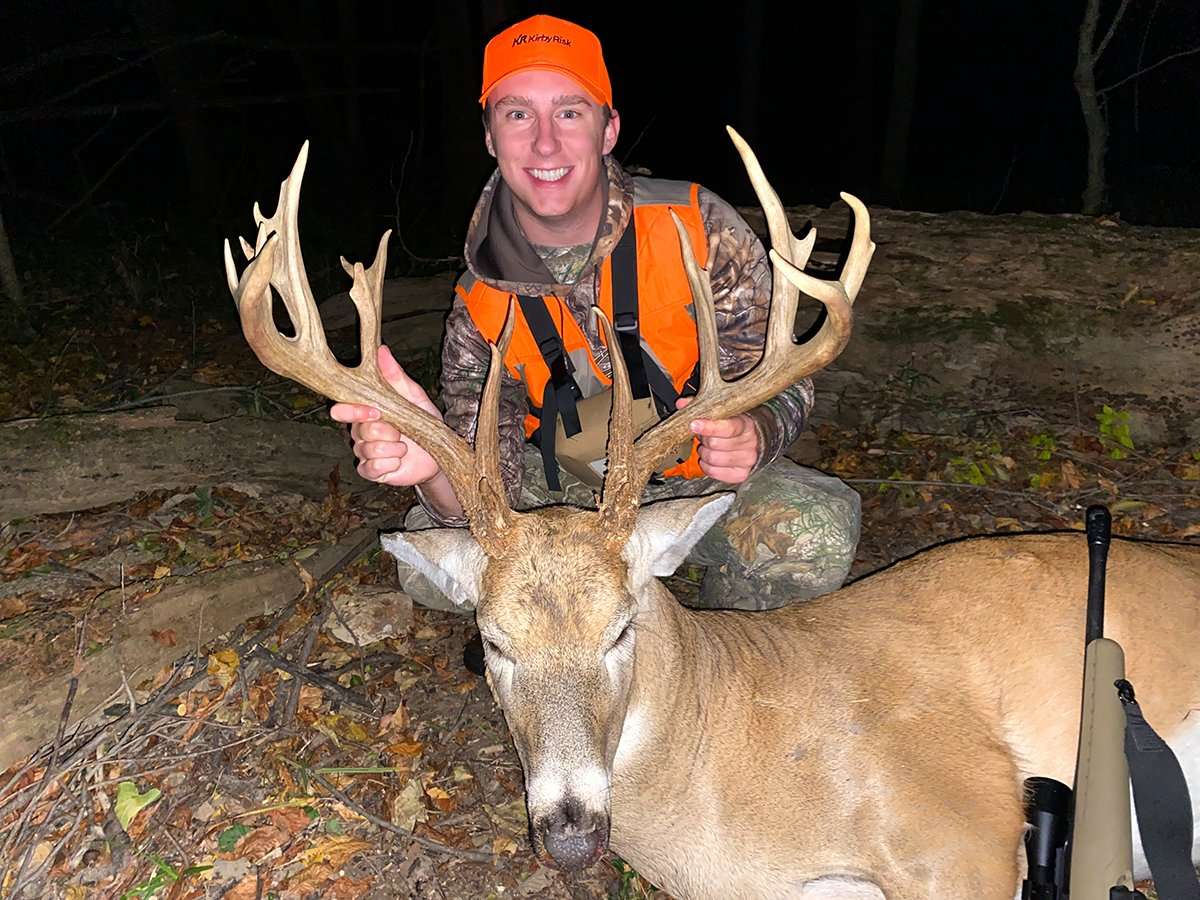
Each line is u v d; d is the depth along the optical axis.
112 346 2.62
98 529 1.63
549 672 0.85
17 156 4.32
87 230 3.55
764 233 2.32
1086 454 1.80
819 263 2.18
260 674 1.33
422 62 4.35
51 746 1.19
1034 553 1.09
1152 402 1.92
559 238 1.16
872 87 5.13
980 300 2.06
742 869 0.99
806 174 5.72
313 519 1.71
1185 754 1.00
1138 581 1.04
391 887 1.05
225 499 1.73
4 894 1.02
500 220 1.15
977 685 1.03
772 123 6.09
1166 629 1.02
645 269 1.14
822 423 1.98
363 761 1.20
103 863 1.06
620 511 0.90
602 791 0.84
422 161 4.74
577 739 0.84
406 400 0.92
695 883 1.01
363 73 5.39
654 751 0.96
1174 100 4.89
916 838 0.95
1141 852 1.00
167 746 1.20
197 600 1.37
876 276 2.13
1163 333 1.96
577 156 1.09
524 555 0.88
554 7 5.85
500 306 1.16
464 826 1.13
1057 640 1.03
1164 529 1.59
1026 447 1.82
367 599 1.44
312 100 4.59
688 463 1.23
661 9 6.10
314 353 0.90
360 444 0.98
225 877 1.05
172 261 3.31
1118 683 0.81
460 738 1.25
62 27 4.39
